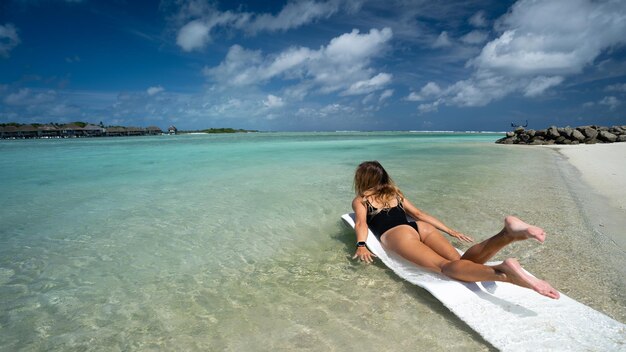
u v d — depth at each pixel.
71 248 4.07
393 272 3.20
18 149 23.28
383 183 3.81
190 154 17.12
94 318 2.63
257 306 2.74
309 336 2.32
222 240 4.30
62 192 7.29
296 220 5.09
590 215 4.80
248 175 9.38
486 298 2.51
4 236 4.49
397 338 2.26
